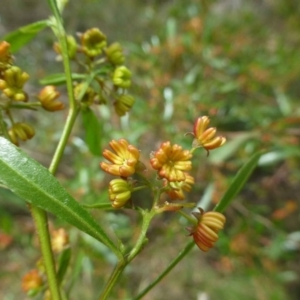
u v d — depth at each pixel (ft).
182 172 0.23
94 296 0.78
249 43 1.06
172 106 0.79
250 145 0.77
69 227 0.61
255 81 0.94
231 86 0.86
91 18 1.30
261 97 0.94
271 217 0.86
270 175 0.96
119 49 0.32
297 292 0.93
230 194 0.29
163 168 0.23
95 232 0.24
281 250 0.78
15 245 0.82
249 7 1.40
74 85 0.33
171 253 0.80
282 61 1.00
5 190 0.67
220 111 0.87
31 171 0.24
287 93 1.03
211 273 0.89
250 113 0.85
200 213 0.24
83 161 0.82
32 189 0.24
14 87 0.28
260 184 0.92
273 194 0.95
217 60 0.93
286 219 0.95
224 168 0.83
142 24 1.29
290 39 1.24
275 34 1.25
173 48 0.92
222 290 0.87
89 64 0.32
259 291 0.79
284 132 0.78
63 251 0.31
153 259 0.80
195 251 0.82
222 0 1.40
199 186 0.75
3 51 0.27
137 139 0.77
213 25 1.01
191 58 0.94
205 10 1.03
